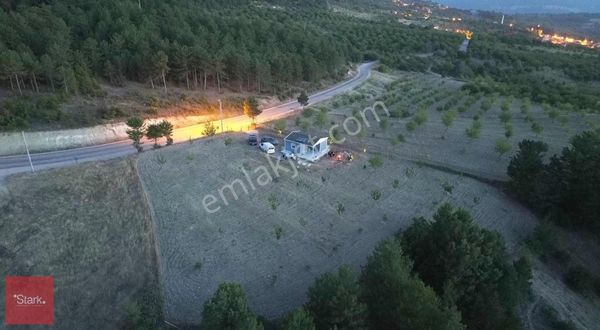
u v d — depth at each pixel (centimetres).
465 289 3078
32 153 4622
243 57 7806
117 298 2934
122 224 3562
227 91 7731
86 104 5588
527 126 6812
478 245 3228
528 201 4697
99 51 6588
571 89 9769
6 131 4562
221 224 3941
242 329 2180
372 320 2709
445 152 5812
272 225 3994
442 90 9712
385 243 3031
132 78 6906
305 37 10550
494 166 5441
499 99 8650
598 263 4297
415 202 4600
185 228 3806
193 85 7494
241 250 3656
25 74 5391
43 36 6303
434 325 2408
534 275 3884
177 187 4322
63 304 2762
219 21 9744
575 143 4562
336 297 2425
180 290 3200
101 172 4094
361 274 3219
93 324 2730
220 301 2295
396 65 12625
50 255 3014
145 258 3359
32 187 3566
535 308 3553
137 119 4834
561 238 4438
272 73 8569
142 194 4056
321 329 2469
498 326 2919
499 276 3112
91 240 3266
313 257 3669
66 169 3975
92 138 5138
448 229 3250
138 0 9538
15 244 2977
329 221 4144
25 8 7494
